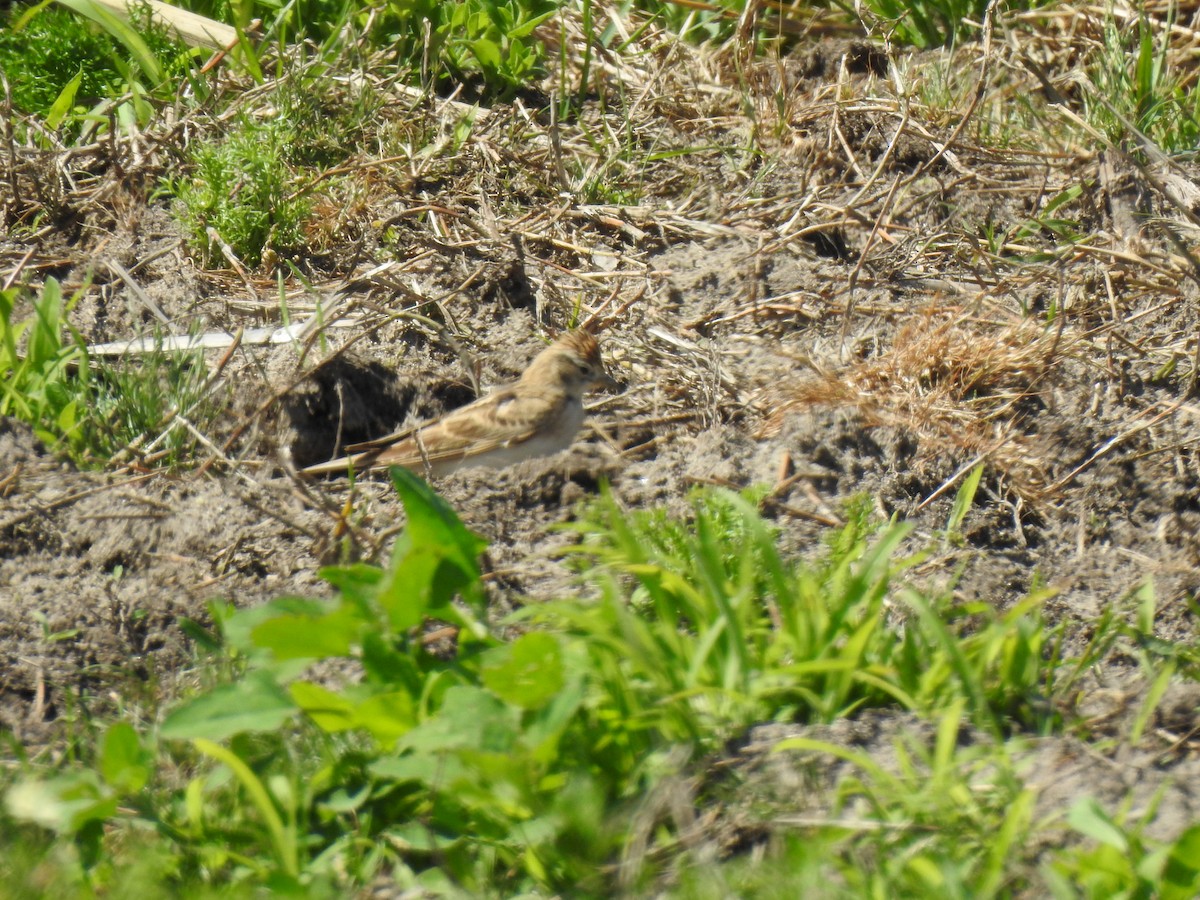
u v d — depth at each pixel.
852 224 13.56
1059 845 6.63
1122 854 6.29
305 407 11.70
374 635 7.14
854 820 6.66
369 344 12.32
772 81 15.75
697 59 16.28
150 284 12.83
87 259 13.05
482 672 6.71
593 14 17.12
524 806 6.70
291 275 13.10
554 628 8.05
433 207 13.62
